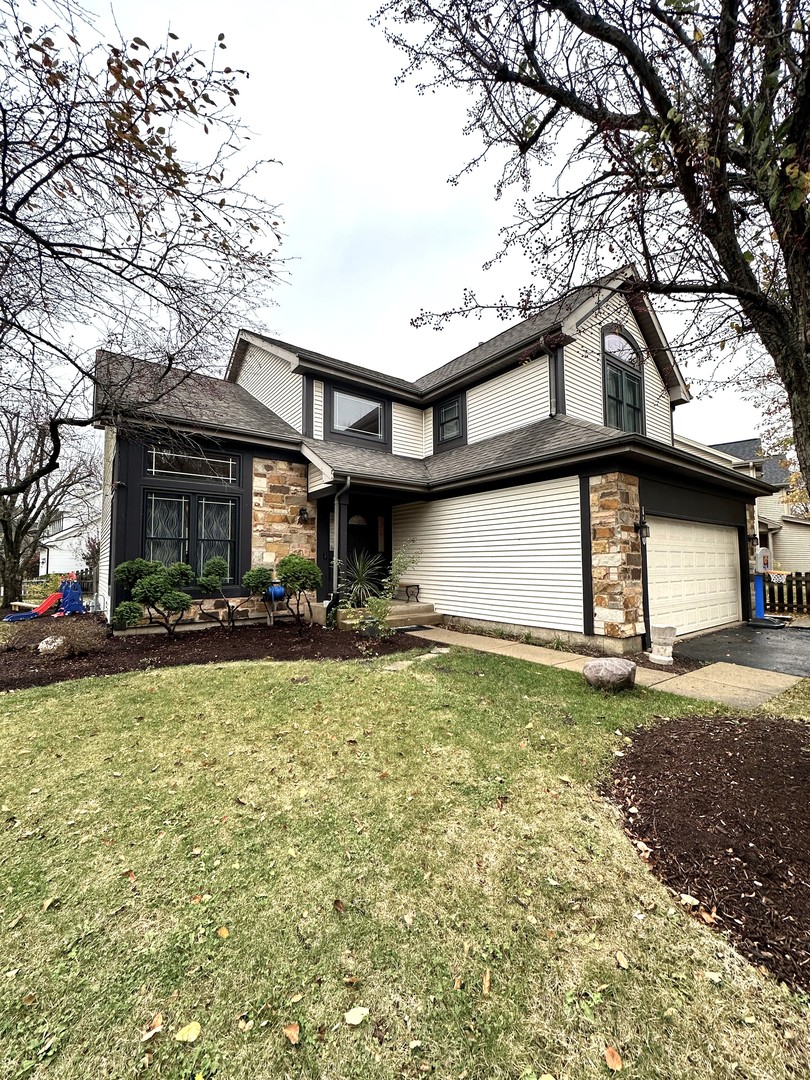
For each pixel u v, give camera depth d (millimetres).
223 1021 1518
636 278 2852
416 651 6555
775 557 19953
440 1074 1372
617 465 6363
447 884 2125
